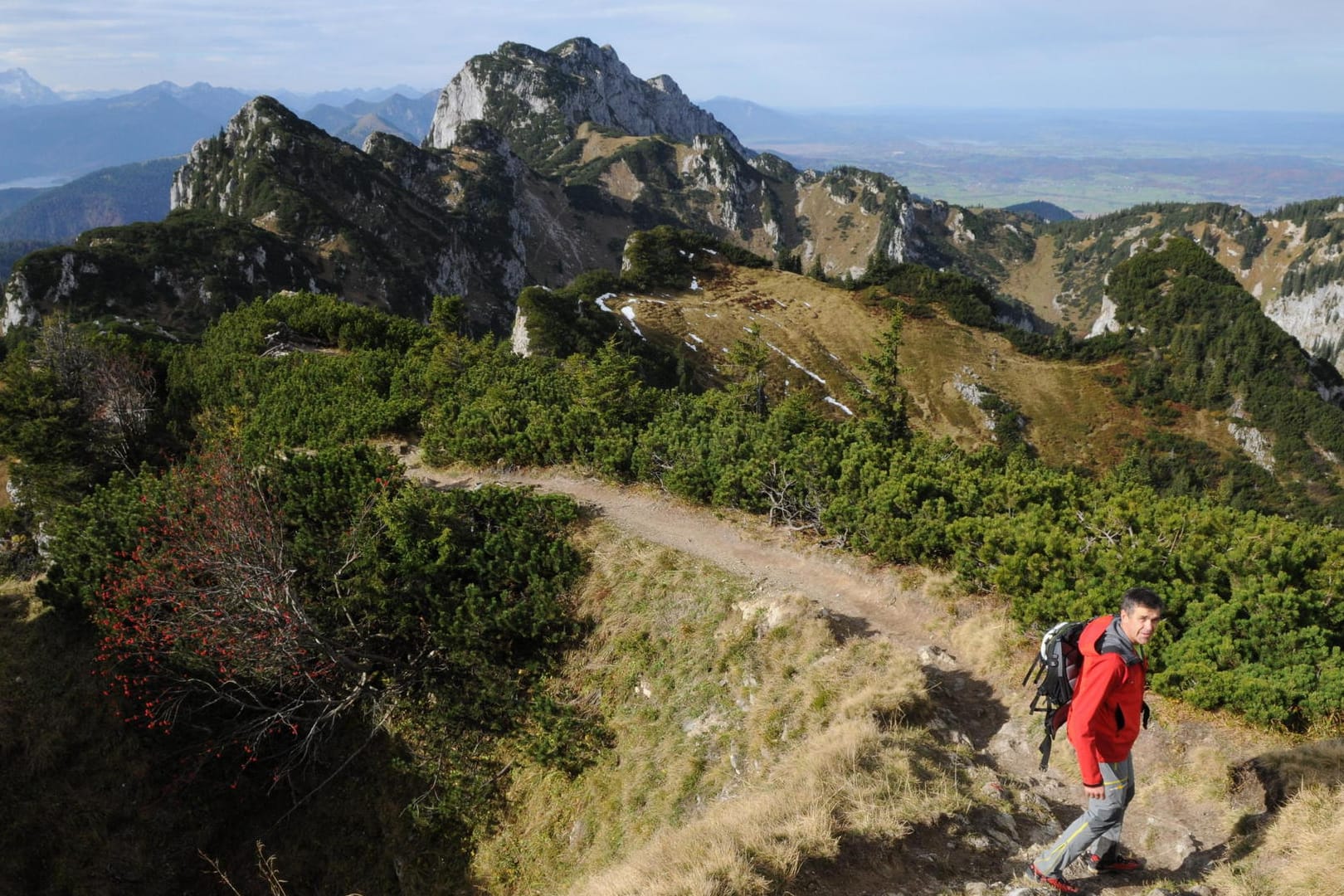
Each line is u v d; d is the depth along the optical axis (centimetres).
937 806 800
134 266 14562
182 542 1684
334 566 1841
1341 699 827
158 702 1694
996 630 1241
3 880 1625
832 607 1458
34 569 3088
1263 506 10469
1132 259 17212
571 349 8169
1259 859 664
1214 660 975
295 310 4781
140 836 1700
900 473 1805
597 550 1794
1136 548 1272
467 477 2427
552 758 1445
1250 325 13238
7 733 1850
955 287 13288
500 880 1364
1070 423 11238
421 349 4116
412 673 1720
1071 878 684
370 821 1591
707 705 1312
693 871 693
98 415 3622
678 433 2295
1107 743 600
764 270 14012
